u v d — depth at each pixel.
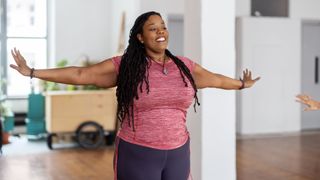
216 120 4.16
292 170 5.75
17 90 9.41
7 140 7.92
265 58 8.82
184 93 2.34
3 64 9.38
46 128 7.89
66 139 7.93
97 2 9.42
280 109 8.98
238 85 2.80
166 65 2.36
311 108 2.89
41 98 8.22
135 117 2.31
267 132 8.94
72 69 2.39
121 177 2.38
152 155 2.30
